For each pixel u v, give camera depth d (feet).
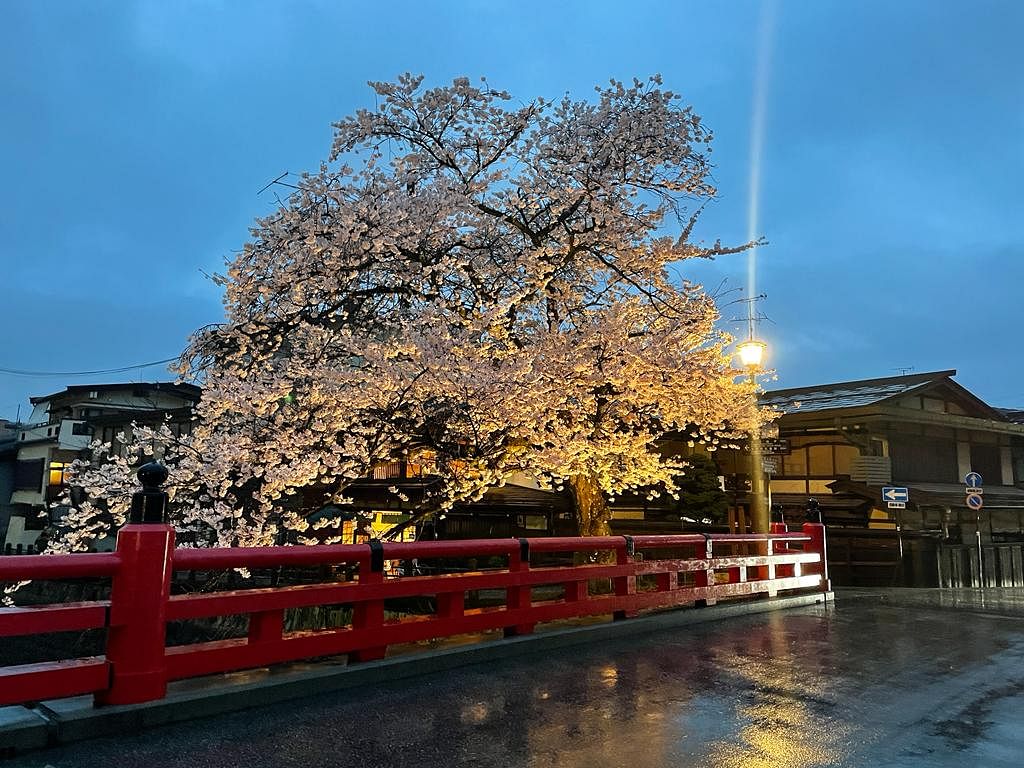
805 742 14.85
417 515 38.27
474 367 32.86
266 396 33.35
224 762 12.80
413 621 20.16
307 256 34.65
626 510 71.05
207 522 33.71
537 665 21.30
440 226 36.45
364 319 38.65
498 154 40.73
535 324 41.78
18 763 12.35
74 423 107.96
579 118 39.91
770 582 35.70
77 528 41.22
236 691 15.80
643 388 38.27
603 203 38.50
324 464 34.71
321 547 18.04
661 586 29.48
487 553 22.30
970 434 77.41
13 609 12.85
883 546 60.54
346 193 37.06
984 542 70.64
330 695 17.28
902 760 13.99
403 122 39.68
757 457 49.96
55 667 13.44
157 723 14.44
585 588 26.05
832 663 22.70
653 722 15.93
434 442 36.91
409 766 12.96
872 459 64.90
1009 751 14.66
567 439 36.78
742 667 21.81
